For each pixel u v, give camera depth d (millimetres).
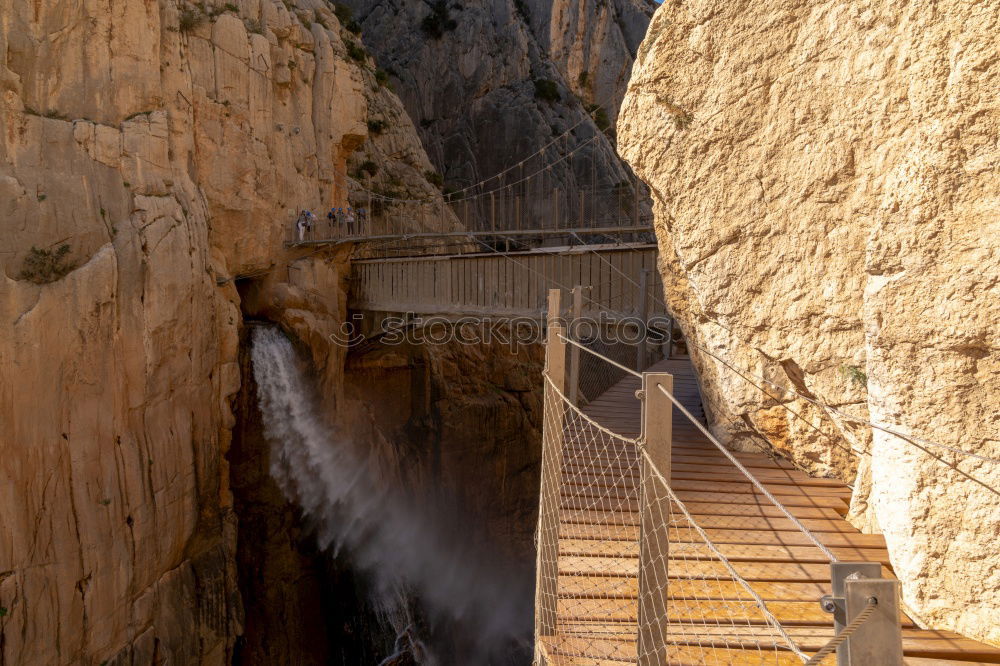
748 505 5645
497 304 21141
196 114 20266
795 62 5504
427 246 29266
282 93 24562
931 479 4039
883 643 1529
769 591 4293
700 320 6805
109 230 15117
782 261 5730
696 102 6141
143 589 15789
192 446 17828
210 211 20844
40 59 14305
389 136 37719
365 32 50562
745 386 6285
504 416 29812
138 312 15594
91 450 14133
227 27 21438
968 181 3928
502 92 48375
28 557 12656
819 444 6191
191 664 17344
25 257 12984
